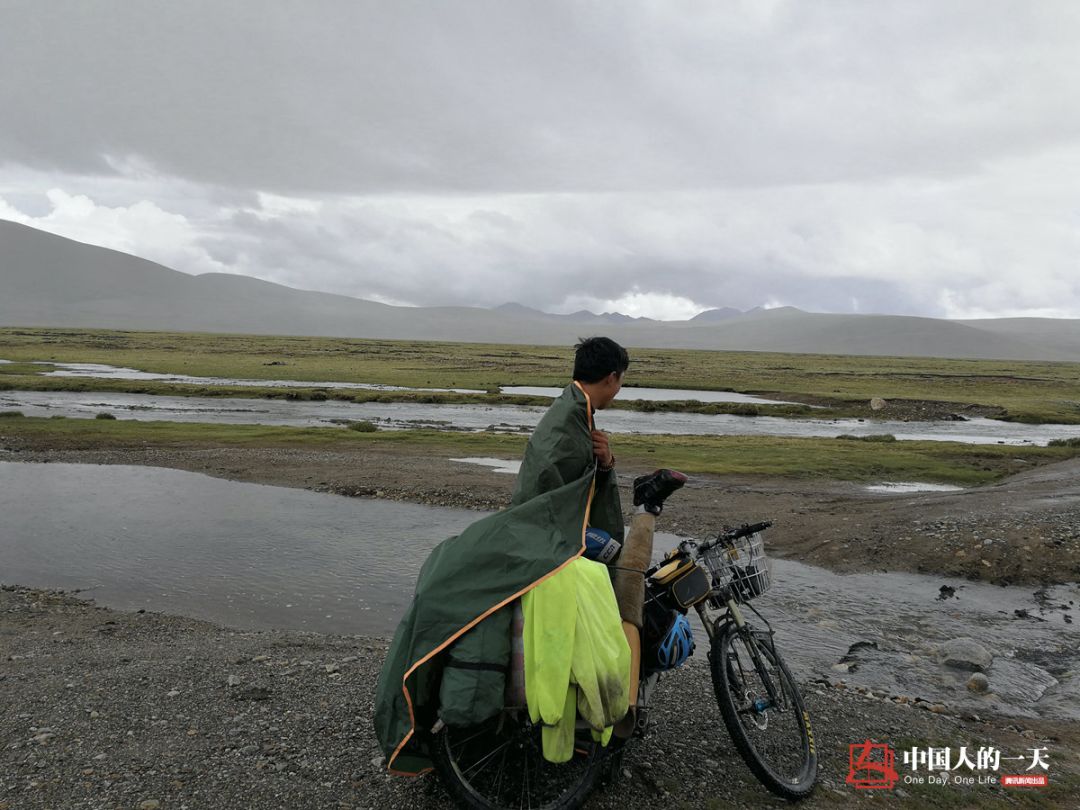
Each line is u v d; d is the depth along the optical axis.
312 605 10.36
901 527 14.20
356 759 4.57
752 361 172.88
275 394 58.38
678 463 26.30
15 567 12.15
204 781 4.30
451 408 53.97
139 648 7.68
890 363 181.88
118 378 71.44
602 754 3.95
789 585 11.54
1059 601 10.73
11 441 28.72
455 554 3.70
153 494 19.08
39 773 4.37
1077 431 51.56
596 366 3.91
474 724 3.48
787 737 5.02
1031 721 6.70
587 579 3.73
